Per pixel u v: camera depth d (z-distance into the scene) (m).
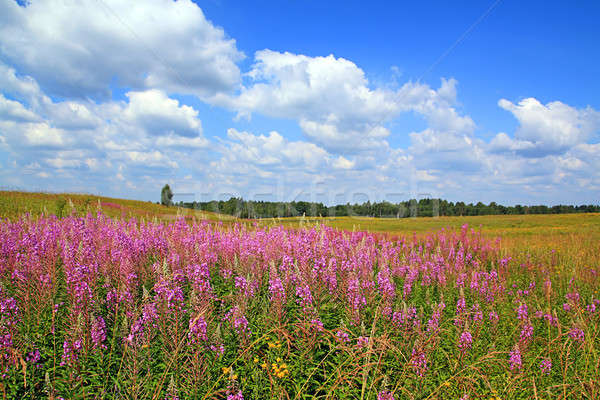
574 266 14.46
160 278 5.99
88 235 9.53
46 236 8.79
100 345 5.34
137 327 5.24
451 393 5.11
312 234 10.09
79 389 4.72
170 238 10.62
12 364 4.68
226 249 10.07
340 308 7.40
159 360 5.41
